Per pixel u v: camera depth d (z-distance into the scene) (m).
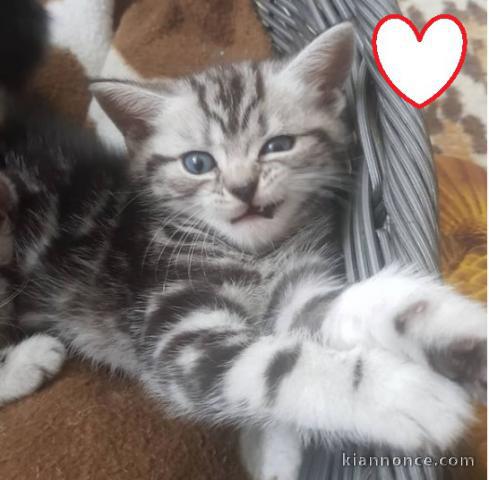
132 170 0.20
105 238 0.20
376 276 0.16
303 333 0.16
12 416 0.17
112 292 0.20
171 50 0.27
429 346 0.14
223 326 0.17
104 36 0.28
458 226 0.26
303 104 0.18
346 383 0.14
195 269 0.18
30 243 0.21
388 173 0.18
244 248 0.19
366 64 0.19
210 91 0.19
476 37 0.32
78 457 0.16
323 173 0.19
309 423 0.15
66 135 0.23
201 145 0.18
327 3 0.21
